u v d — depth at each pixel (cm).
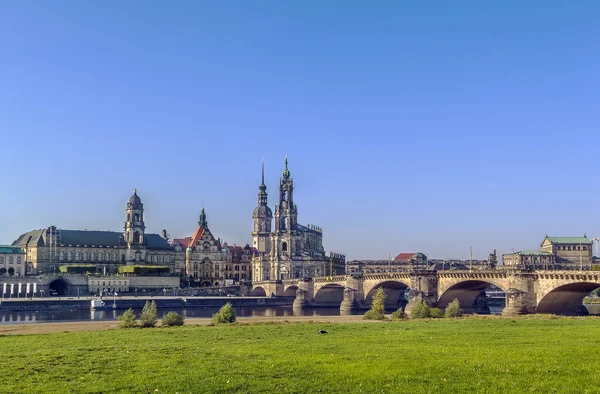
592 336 7656
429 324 10619
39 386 4916
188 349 6981
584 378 4856
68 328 13012
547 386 4634
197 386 4822
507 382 4775
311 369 5406
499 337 7762
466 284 18125
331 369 5381
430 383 4803
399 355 6106
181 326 11788
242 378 5088
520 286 15525
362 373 5178
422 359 5812
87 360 6191
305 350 6694
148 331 10075
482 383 4769
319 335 8650
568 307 15912
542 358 5734
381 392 4556
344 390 4653
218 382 4953
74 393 4672
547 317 12694
